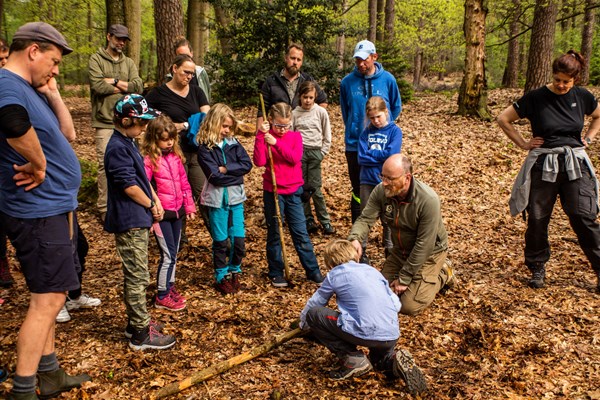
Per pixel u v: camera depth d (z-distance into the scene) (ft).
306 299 15.78
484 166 29.91
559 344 13.15
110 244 20.53
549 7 43.83
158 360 12.34
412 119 43.39
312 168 20.95
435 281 14.21
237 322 14.28
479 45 42.45
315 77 50.85
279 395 11.12
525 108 15.89
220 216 15.61
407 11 99.91
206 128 15.28
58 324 13.88
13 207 9.75
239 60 51.42
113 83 20.66
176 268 18.06
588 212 15.51
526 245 16.48
